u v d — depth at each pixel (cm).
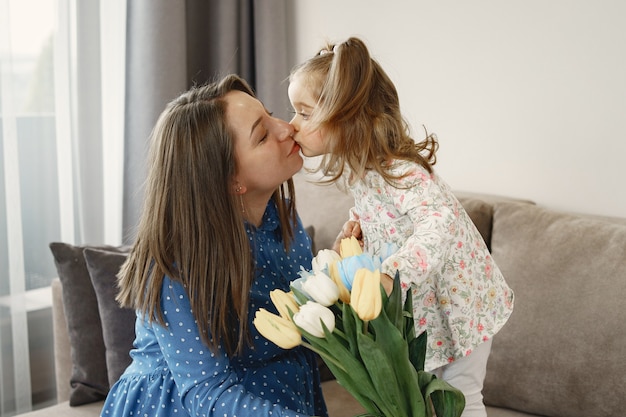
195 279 134
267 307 147
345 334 109
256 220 153
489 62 237
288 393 145
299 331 109
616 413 176
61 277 212
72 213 265
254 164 139
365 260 109
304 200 242
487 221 211
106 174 274
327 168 152
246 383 142
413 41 254
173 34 265
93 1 261
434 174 154
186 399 136
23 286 254
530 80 229
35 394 271
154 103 265
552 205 229
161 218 136
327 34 278
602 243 188
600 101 216
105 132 271
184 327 135
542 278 191
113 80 270
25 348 256
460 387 161
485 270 161
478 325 159
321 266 115
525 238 199
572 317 184
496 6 232
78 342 208
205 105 138
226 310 139
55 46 255
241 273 136
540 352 186
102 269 203
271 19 281
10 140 246
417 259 130
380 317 106
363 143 145
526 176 233
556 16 221
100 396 208
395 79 261
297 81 152
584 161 221
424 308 160
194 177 135
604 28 212
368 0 264
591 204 221
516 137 234
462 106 245
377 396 111
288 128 146
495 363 193
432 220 138
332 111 144
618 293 180
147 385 145
